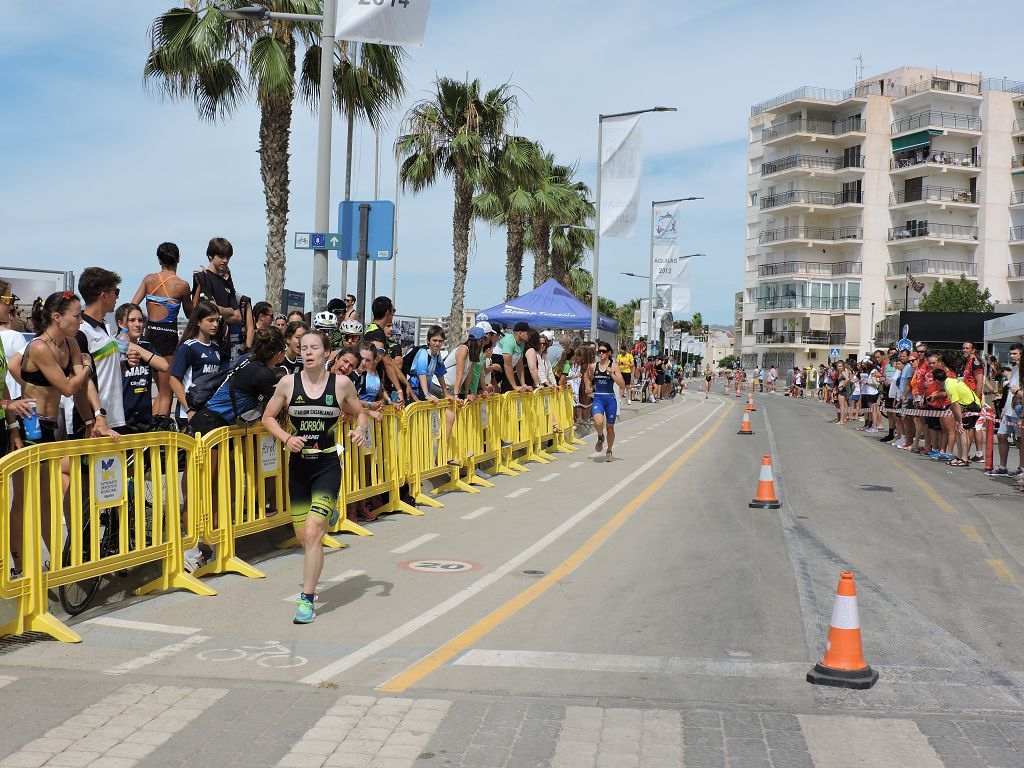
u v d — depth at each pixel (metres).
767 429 24.67
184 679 4.78
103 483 5.95
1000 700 4.67
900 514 10.54
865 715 4.42
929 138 70.38
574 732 4.15
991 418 14.92
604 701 4.55
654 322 43.91
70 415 6.82
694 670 5.05
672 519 10.00
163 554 6.56
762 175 78.19
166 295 8.78
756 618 6.11
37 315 6.24
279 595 6.62
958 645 5.61
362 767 3.75
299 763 3.78
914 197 72.25
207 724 4.16
